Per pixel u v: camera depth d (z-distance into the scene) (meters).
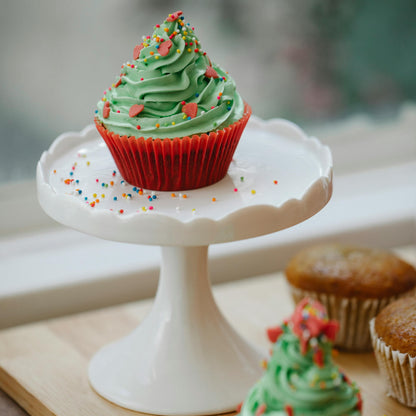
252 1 0.92
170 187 0.69
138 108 0.67
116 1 0.88
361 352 0.78
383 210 0.93
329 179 0.68
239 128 0.69
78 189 0.69
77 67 0.89
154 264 0.86
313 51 0.95
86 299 0.85
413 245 0.94
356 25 0.96
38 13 0.86
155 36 0.69
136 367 0.73
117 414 0.71
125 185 0.70
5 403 0.76
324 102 0.97
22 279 0.84
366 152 0.99
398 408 0.73
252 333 0.80
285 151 0.74
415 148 1.00
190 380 0.72
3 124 0.87
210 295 0.74
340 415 0.61
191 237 0.65
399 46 0.98
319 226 0.91
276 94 0.95
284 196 0.68
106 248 0.89
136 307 0.84
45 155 0.72
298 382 0.61
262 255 0.89
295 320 0.61
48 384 0.74
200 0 0.90
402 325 0.71
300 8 0.94
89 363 0.76
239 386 0.72
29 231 0.90
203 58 0.69
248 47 0.93
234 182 0.70
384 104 0.99
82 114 0.90
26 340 0.79
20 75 0.87
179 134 0.67
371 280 0.76
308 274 0.77
